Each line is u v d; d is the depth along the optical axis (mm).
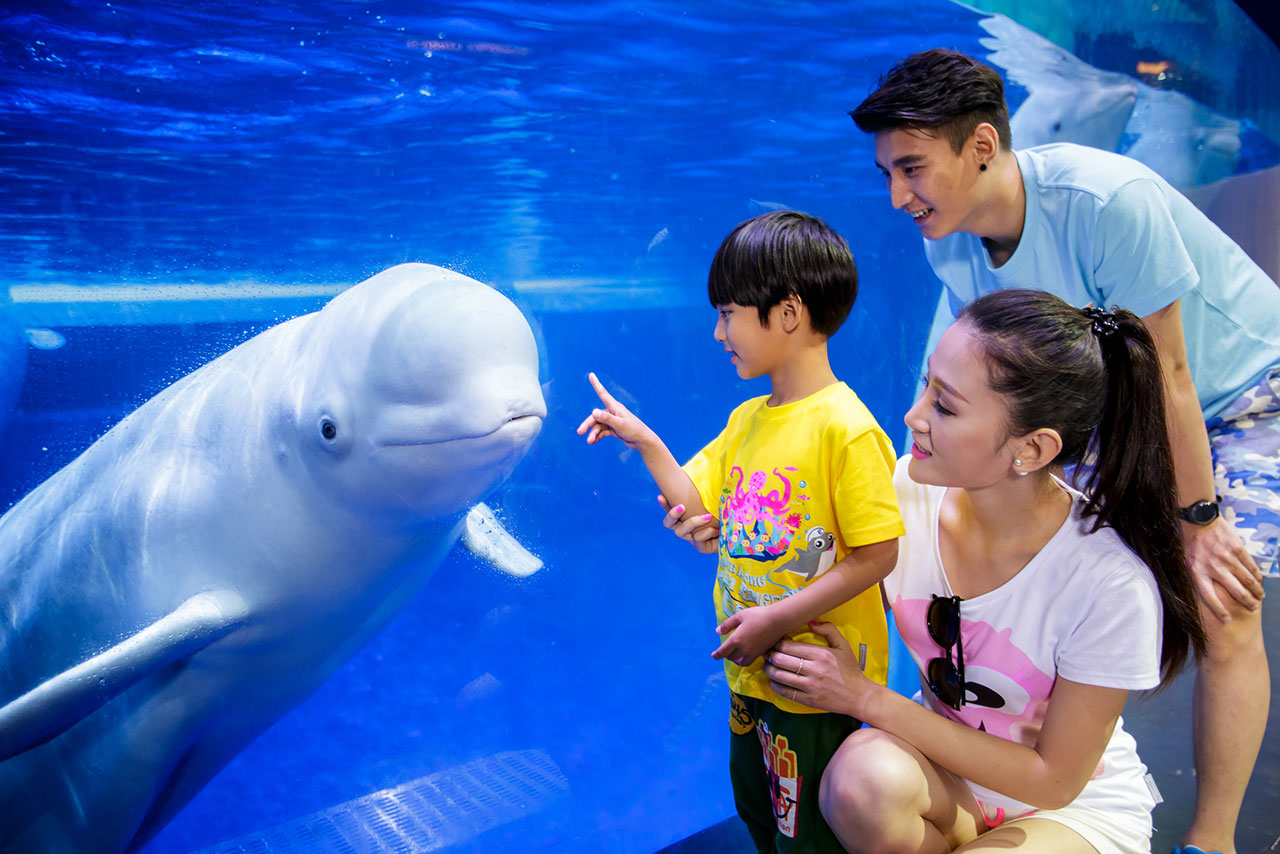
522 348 2492
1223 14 8477
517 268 10344
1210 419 2828
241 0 3852
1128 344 1593
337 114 5070
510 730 5223
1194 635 1695
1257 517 2566
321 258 6488
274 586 2855
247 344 3020
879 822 1634
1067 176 2367
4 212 4773
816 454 1836
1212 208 8484
